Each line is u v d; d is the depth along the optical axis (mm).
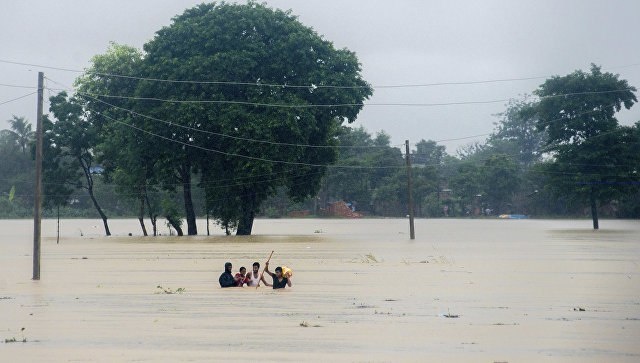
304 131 95125
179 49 97812
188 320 26469
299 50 96125
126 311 28859
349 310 28688
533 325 24844
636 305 29422
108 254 65438
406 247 71812
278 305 30281
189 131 96375
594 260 53562
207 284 39250
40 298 33188
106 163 115812
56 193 113250
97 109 113375
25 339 22797
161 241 89938
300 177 102812
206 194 100688
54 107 112438
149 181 106875
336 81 96750
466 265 49500
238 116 92562
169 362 19453
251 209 102688
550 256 58125
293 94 96125
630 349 20844
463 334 23281
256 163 91562
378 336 23062
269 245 77250
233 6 98938
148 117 95500
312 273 44250
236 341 22344
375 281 39312
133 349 21203
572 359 19609
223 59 94375
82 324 25672
